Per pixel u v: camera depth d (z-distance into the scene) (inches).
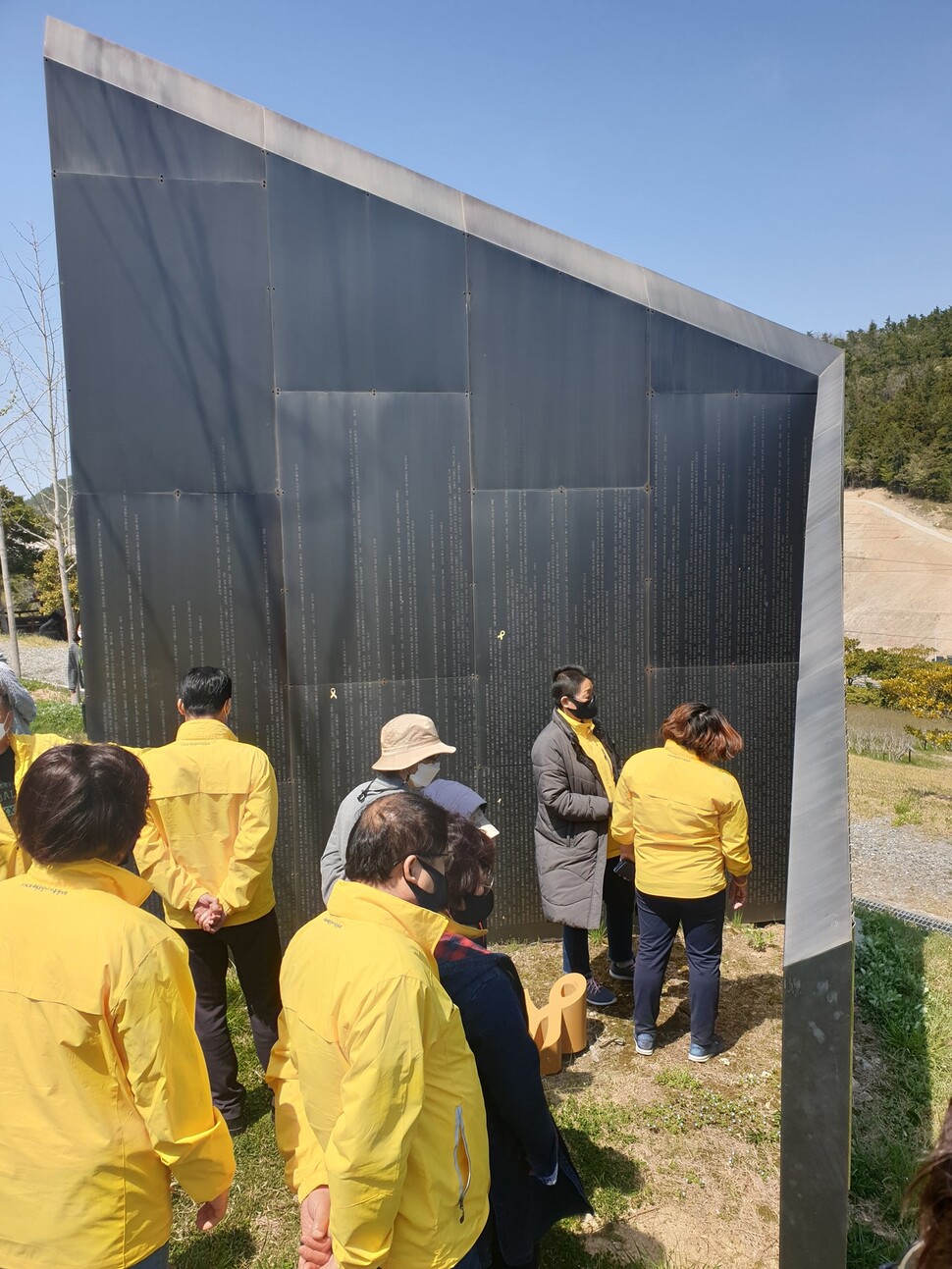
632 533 168.1
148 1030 55.4
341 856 108.7
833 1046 62.9
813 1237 64.8
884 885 232.7
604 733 150.4
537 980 153.9
